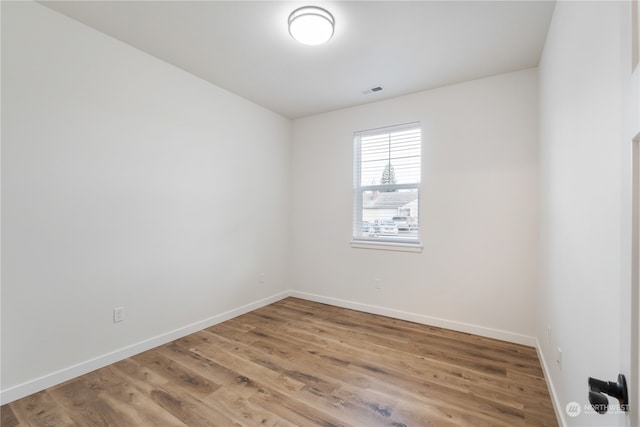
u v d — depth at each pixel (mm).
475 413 1753
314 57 2570
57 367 2025
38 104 1934
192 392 1943
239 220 3422
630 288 623
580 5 1320
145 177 2523
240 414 1737
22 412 1738
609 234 992
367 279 3562
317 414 1741
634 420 596
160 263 2641
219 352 2510
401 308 3328
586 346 1229
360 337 2828
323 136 3924
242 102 3439
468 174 2957
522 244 2713
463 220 2979
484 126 2885
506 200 2781
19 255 1865
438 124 3117
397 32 2199
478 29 2154
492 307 2840
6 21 1806
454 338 2809
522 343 2689
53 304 2010
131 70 2418
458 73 2811
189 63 2684
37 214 1936
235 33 2240
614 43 943
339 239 3787
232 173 3326
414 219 3314
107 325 2287
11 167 1829
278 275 4020
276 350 2553
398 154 3420
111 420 1680
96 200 2219
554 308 1882
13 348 1845
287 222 4145
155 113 2588
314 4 1917
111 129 2301
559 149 1758
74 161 2102
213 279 3123
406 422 1678
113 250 2322
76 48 2105
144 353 2479
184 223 2836
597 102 1105
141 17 2062
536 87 2668
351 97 3410
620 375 667
